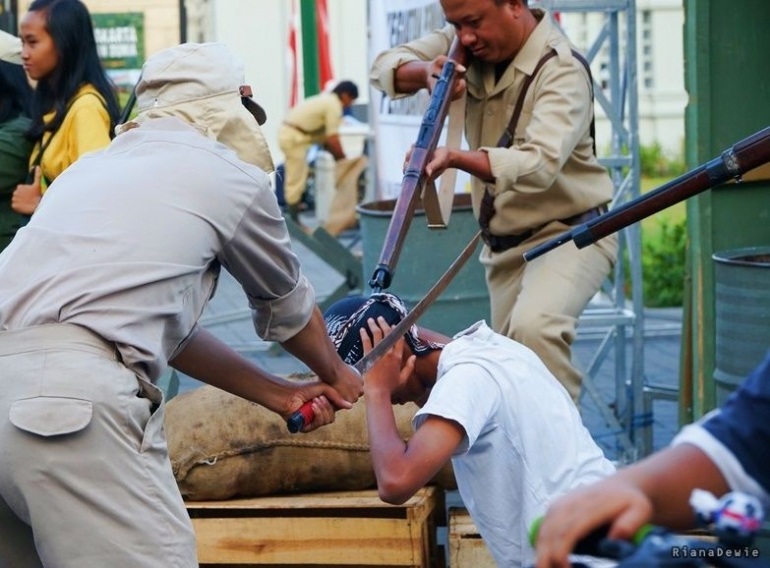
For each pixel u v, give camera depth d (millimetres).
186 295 3979
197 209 3965
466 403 4027
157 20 12234
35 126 6453
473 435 4016
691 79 6496
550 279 5707
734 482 2141
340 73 17312
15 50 6863
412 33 8508
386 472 4012
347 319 4602
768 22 6484
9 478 3746
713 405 6555
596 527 2061
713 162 4457
